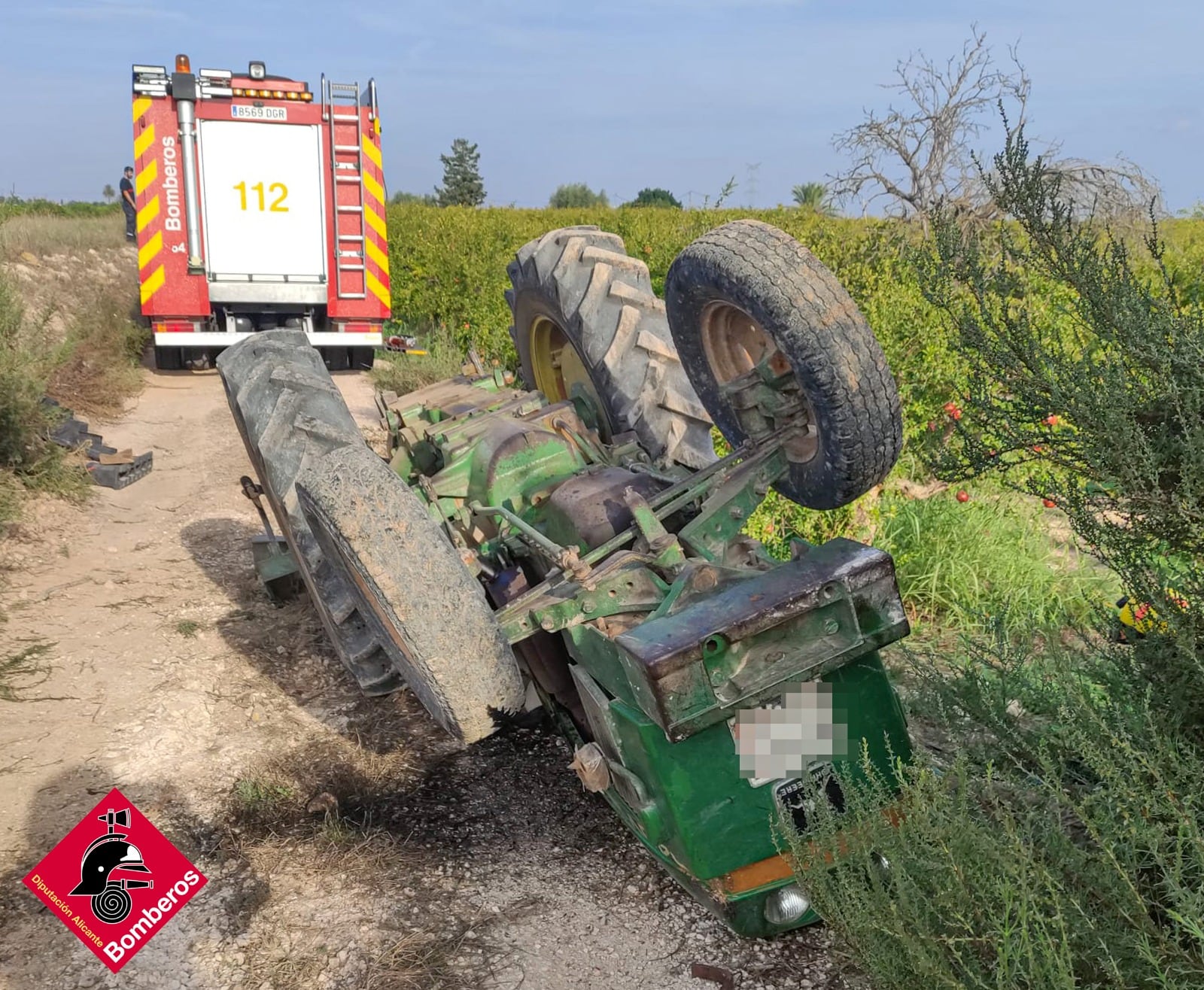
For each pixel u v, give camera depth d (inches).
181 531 239.3
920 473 255.1
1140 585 98.1
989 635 135.7
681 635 92.3
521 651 131.6
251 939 110.0
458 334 467.2
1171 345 95.4
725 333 133.0
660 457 159.6
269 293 414.0
